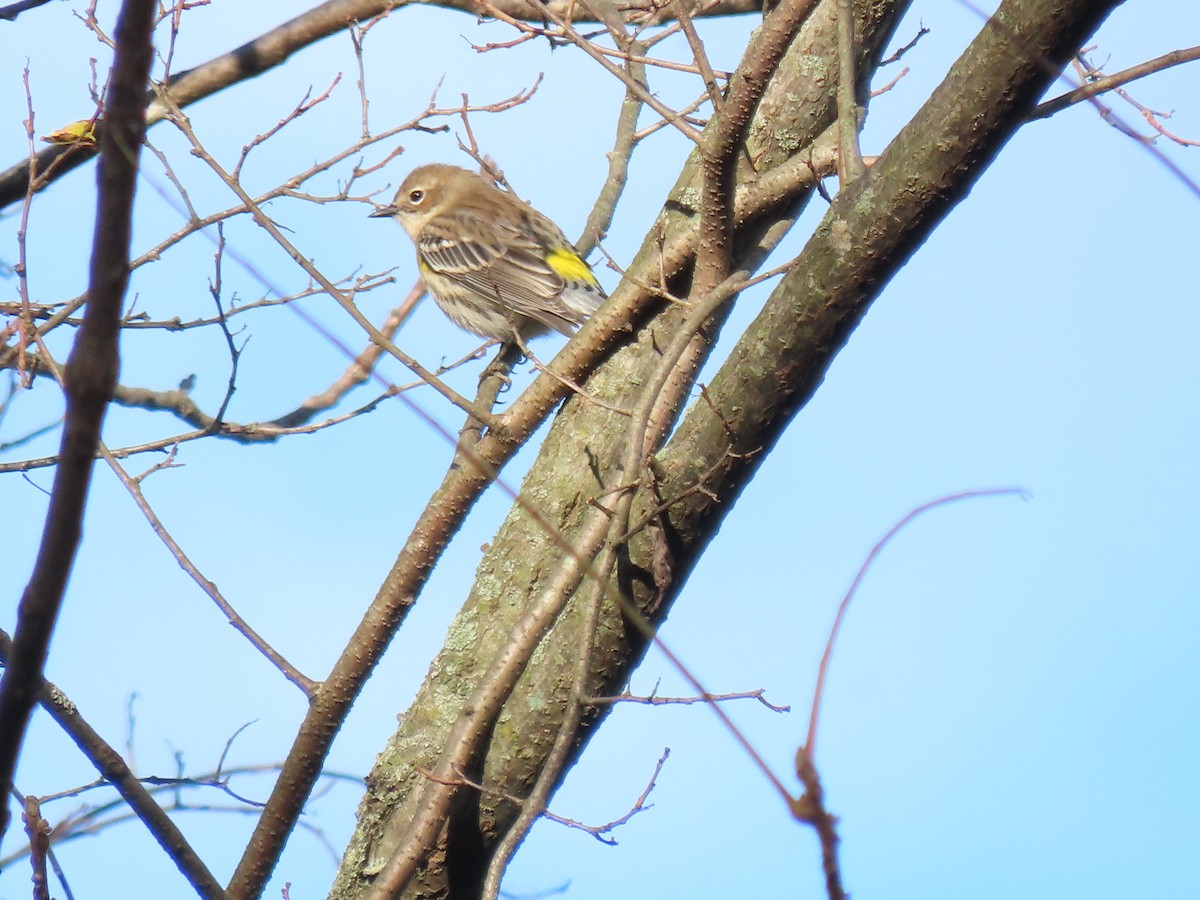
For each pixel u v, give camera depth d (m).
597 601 8.49
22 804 6.64
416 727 11.04
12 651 4.66
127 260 4.04
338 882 10.72
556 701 9.41
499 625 11.32
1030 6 7.22
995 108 7.43
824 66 11.99
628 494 8.70
